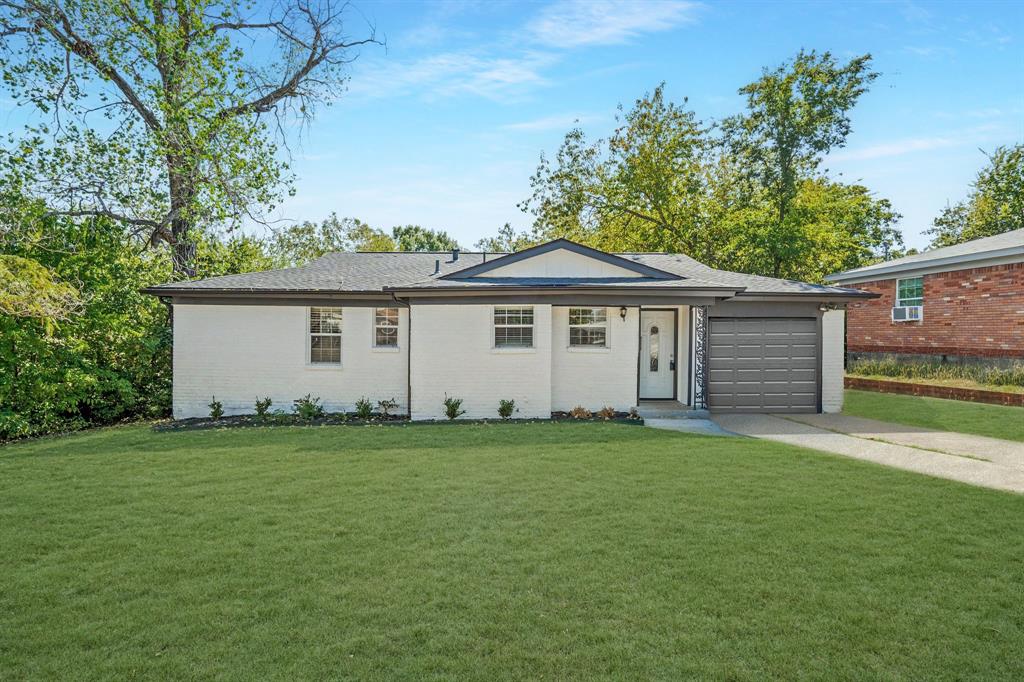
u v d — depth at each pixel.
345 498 7.48
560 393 15.12
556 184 31.45
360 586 4.98
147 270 19.14
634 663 3.89
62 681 3.73
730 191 30.23
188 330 15.37
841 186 30.62
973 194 39.22
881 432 12.24
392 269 17.72
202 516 6.80
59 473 8.95
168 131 19.78
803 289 15.45
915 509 6.91
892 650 4.02
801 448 10.47
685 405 15.28
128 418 15.50
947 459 9.55
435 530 6.29
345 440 11.45
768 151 25.80
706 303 14.52
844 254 29.11
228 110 21.62
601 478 8.38
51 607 4.67
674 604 4.65
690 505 7.09
